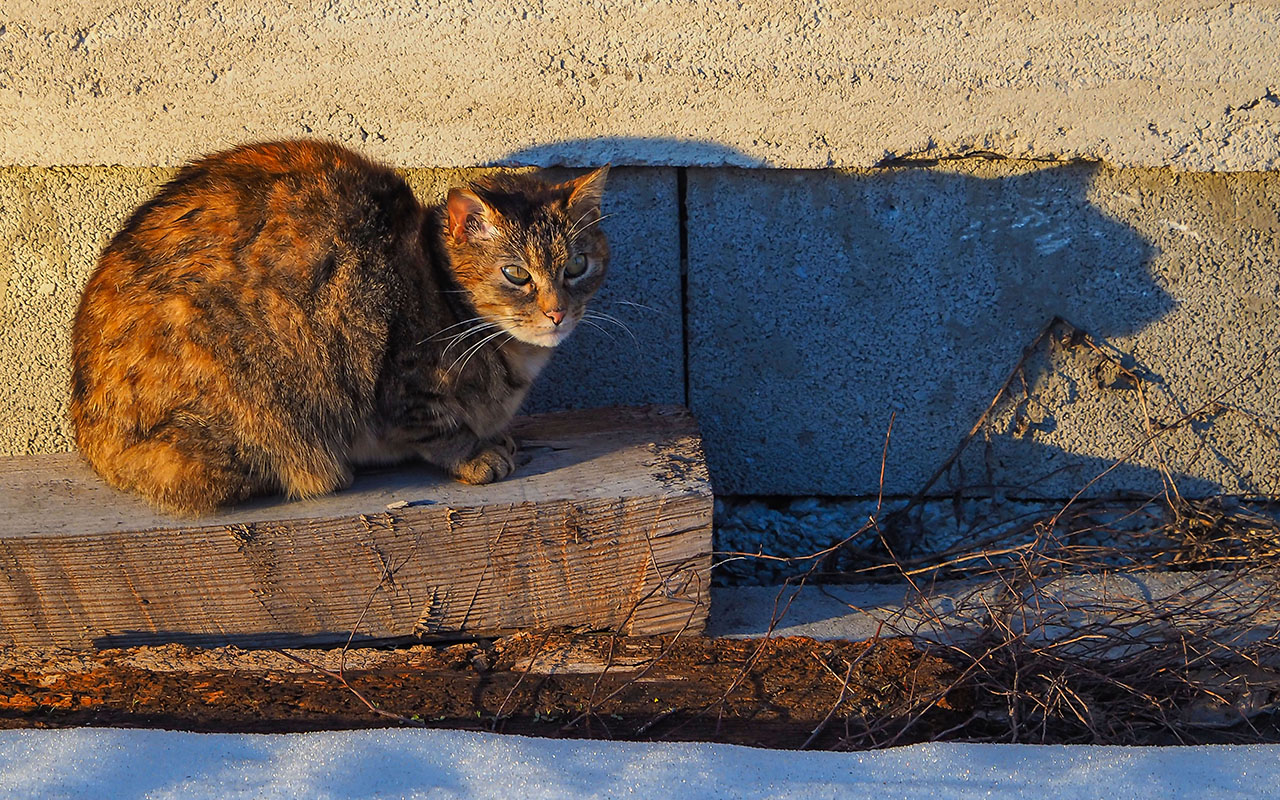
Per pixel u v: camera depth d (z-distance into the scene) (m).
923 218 3.95
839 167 3.87
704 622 3.38
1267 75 3.68
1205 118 3.73
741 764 2.63
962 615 3.57
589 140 3.81
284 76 3.73
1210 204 3.89
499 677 3.20
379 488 3.42
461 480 3.46
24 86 3.71
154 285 3.23
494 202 3.38
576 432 3.79
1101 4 3.62
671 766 2.61
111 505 3.33
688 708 3.10
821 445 4.25
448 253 3.45
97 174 3.89
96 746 2.63
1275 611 3.55
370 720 3.03
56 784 2.50
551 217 3.45
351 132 3.80
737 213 3.96
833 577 4.04
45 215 3.93
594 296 4.04
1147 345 4.06
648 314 4.10
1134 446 4.17
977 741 3.06
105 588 3.24
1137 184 3.88
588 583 3.34
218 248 3.23
